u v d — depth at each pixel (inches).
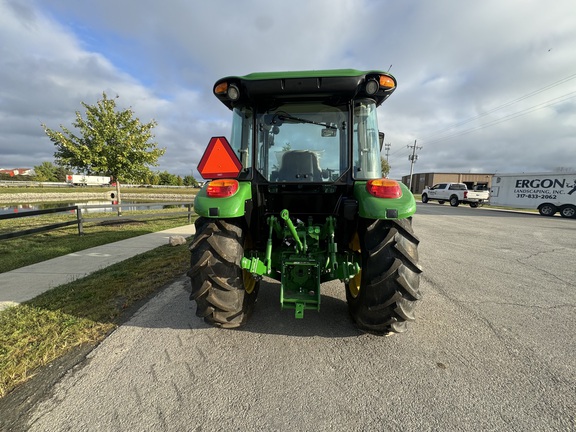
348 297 119.1
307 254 104.7
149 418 67.6
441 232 352.8
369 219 95.8
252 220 111.1
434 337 103.5
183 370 84.2
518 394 75.9
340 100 102.3
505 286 158.2
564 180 623.8
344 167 105.4
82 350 93.8
